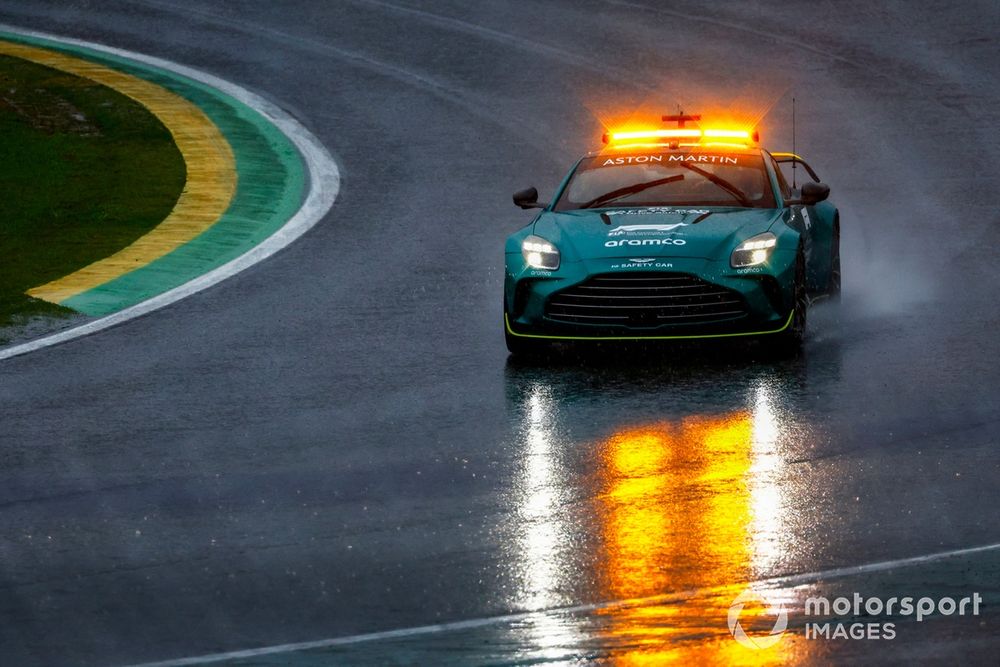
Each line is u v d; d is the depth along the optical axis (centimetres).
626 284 4003
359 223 6369
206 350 4316
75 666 1998
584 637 2044
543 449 3134
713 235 4066
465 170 7388
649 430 3275
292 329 4578
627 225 4162
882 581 2244
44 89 9125
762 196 4394
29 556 2500
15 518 2736
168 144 7938
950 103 8506
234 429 3403
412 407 3575
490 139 8019
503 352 4212
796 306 4047
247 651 2036
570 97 8912
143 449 3244
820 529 2527
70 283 5353
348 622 2139
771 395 3584
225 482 2953
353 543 2522
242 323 4688
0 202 6781
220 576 2364
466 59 9825
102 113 8556
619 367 3978
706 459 3016
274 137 8125
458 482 2898
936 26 10275
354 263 5625
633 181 4494
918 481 2814
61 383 3947
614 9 11056
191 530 2627
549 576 2316
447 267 5516
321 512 2719
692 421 3347
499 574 2331
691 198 4406
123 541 2572
